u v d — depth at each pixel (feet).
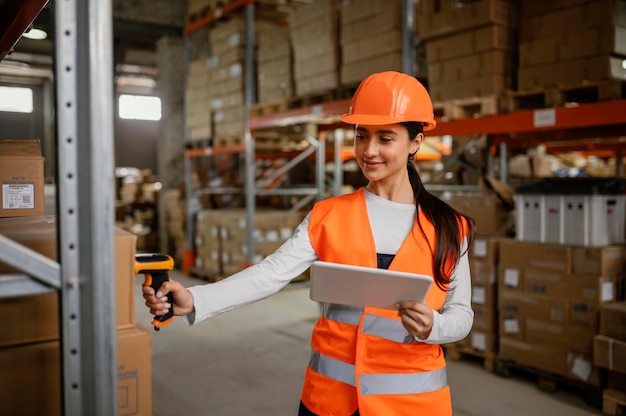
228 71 25.94
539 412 12.14
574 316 12.69
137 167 62.34
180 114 33.88
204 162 34.58
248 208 24.48
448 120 15.94
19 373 4.51
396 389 5.00
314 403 5.19
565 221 12.98
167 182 33.88
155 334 17.65
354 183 29.96
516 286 13.83
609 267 12.35
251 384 13.67
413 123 5.24
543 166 23.53
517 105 14.84
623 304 12.24
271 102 22.57
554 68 13.55
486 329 14.65
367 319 5.07
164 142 33.76
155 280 4.72
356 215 5.39
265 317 19.85
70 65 3.68
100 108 3.66
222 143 27.73
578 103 14.90
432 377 5.16
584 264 12.51
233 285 4.99
